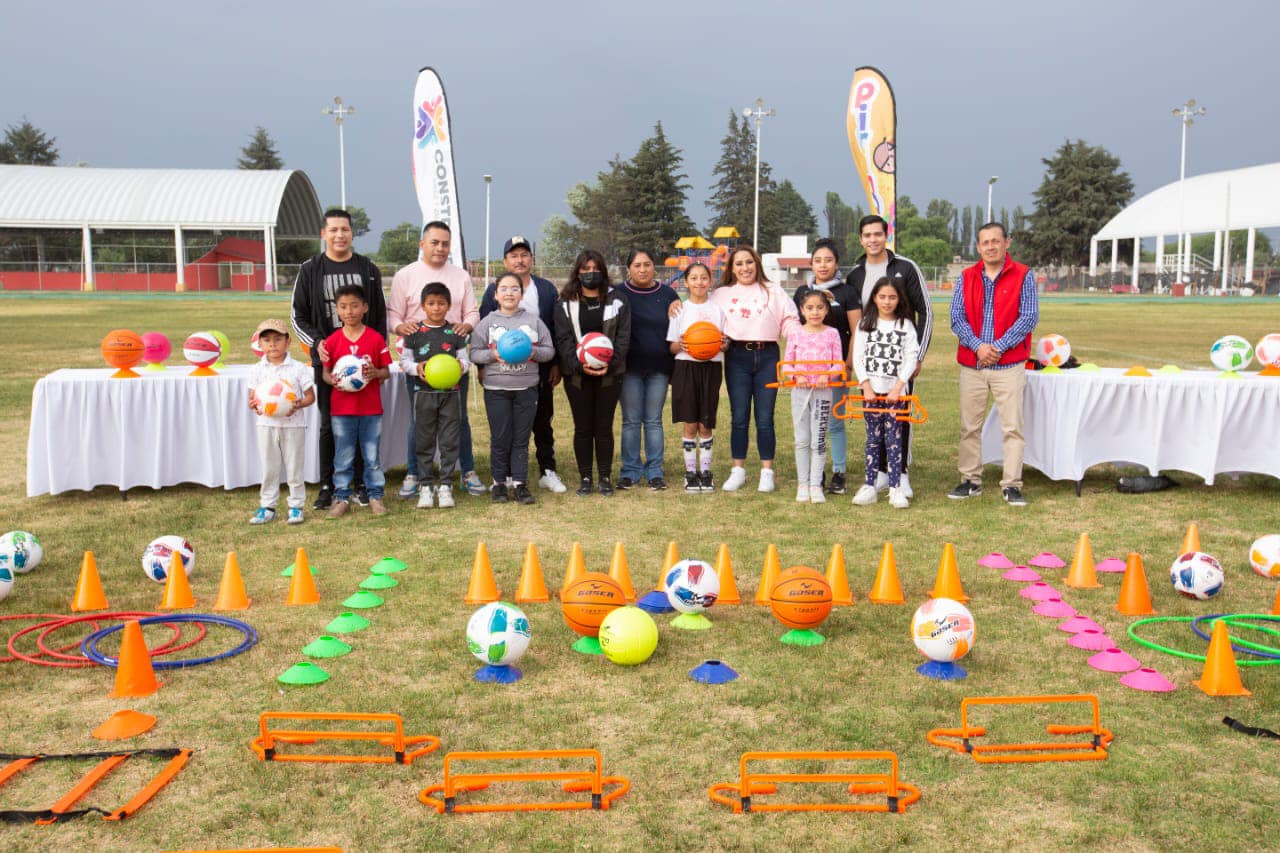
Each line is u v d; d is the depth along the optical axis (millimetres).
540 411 8141
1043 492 8109
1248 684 4309
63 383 7598
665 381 8102
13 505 7551
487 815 3250
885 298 7398
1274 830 3168
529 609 5301
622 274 55719
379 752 3691
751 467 9227
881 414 7598
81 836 3129
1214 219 58250
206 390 7867
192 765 3588
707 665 4375
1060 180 77062
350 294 7102
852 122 8984
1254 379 7812
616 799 3340
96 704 4098
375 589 5594
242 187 55656
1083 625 4938
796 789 3408
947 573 5496
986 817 3242
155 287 54281
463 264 10336
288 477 7051
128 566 6031
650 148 69312
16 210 52125
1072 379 7906
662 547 6492
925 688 4262
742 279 7953
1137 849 3070
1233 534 6805
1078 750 3697
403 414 8609
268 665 4516
